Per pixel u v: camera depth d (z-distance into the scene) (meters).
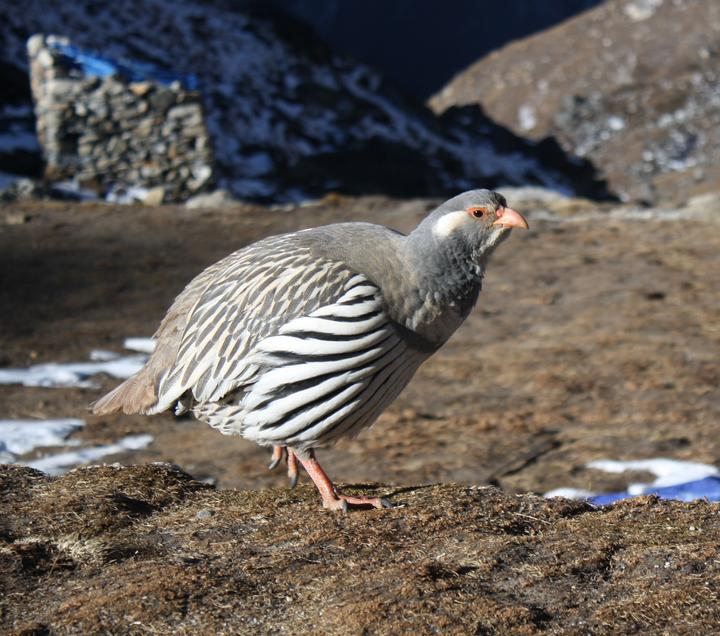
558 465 9.65
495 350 13.15
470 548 4.78
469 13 70.25
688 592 4.26
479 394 11.72
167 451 10.30
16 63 27.12
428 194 27.11
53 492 5.58
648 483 9.12
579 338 13.42
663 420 10.68
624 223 20.55
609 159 50.69
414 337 5.37
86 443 10.42
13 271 16.41
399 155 28.45
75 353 13.09
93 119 22.14
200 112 22.61
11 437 10.48
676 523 5.02
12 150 23.25
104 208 21.09
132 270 16.67
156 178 22.53
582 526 5.05
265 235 19.12
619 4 65.62
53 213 20.31
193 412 5.61
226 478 9.49
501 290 15.75
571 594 4.33
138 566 4.74
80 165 22.22
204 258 17.48
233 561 4.75
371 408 5.37
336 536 5.00
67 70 22.06
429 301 5.33
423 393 11.81
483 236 5.39
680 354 12.63
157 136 22.45
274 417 5.25
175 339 5.61
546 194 26.86
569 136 54.72
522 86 61.34
